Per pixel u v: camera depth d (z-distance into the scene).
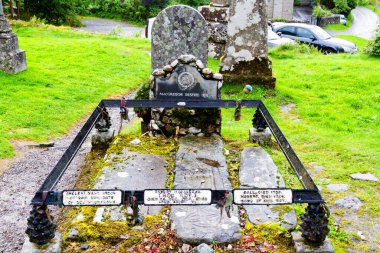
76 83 10.92
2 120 8.17
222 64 10.67
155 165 5.85
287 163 6.18
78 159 6.68
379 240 4.70
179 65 6.57
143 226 4.55
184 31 7.30
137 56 14.22
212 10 14.41
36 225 4.02
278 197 3.95
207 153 6.16
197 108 6.73
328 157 6.75
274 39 17.28
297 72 12.35
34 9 25.70
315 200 3.98
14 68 10.82
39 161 6.72
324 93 10.45
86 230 4.44
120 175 5.52
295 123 8.38
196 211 4.74
